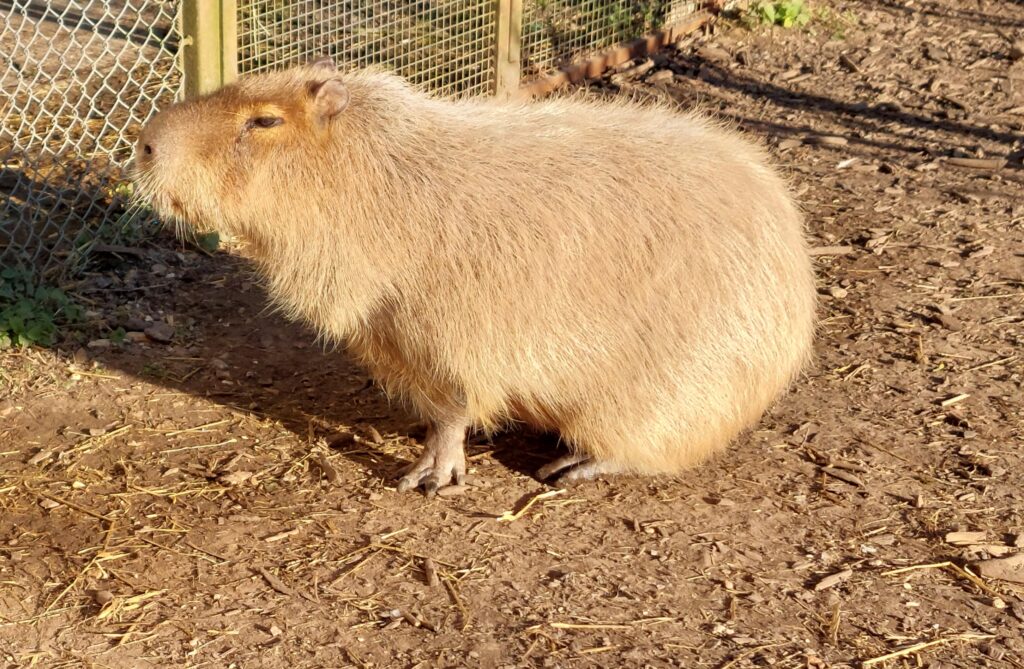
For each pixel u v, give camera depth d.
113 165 3.44
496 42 3.87
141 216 3.34
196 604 2.49
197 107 2.56
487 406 2.65
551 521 2.68
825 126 4.04
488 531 2.65
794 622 2.50
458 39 3.81
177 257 3.32
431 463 2.74
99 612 2.47
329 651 2.42
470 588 2.54
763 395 2.74
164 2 3.39
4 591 2.50
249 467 2.77
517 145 2.64
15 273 3.10
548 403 2.66
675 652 2.44
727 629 2.49
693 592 2.55
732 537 2.66
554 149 2.65
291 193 2.56
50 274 3.19
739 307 2.66
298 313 2.66
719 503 2.73
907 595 2.56
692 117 2.84
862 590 2.56
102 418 2.86
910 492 2.77
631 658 2.43
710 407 2.68
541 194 2.61
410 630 2.46
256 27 3.43
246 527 2.64
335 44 3.58
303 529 2.64
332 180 2.56
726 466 2.82
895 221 3.61
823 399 3.00
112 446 2.79
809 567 2.61
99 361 2.99
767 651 2.45
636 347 2.62
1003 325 3.23
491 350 2.60
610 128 2.71
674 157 2.69
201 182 2.55
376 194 2.57
